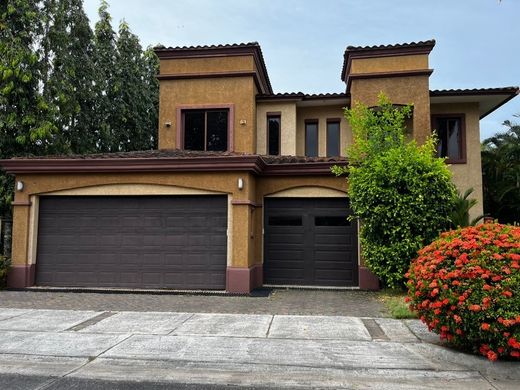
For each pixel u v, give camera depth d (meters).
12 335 7.13
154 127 25.34
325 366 5.71
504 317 5.45
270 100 16.22
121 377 5.41
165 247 11.79
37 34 16.56
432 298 6.14
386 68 15.13
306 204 12.76
